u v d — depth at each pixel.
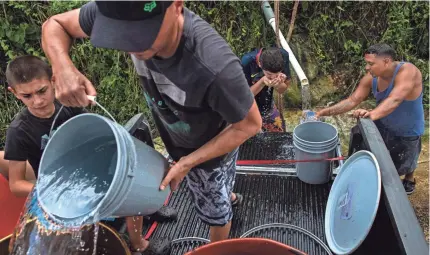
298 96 5.02
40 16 4.21
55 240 1.33
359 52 5.15
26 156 2.03
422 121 3.13
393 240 1.65
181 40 1.26
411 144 3.18
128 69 4.56
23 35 4.15
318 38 5.17
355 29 5.16
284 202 2.53
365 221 1.82
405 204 1.66
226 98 1.31
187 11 1.32
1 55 4.30
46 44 1.53
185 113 1.49
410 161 3.27
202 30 1.30
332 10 5.04
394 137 3.17
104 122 1.40
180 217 2.44
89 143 1.58
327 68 5.28
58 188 1.43
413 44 5.21
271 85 2.98
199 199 1.91
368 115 2.70
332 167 2.69
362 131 2.28
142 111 4.70
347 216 2.01
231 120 1.39
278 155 3.02
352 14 5.09
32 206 1.46
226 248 1.59
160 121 1.74
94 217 1.22
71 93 1.42
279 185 2.69
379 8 5.02
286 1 4.96
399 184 1.80
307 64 5.20
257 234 2.27
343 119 4.86
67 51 1.56
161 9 1.11
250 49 4.95
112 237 1.74
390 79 3.01
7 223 2.41
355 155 2.25
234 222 2.39
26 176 2.39
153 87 1.52
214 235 2.04
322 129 2.76
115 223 2.22
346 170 2.29
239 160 2.88
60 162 1.50
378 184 1.80
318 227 2.32
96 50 4.43
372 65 2.96
